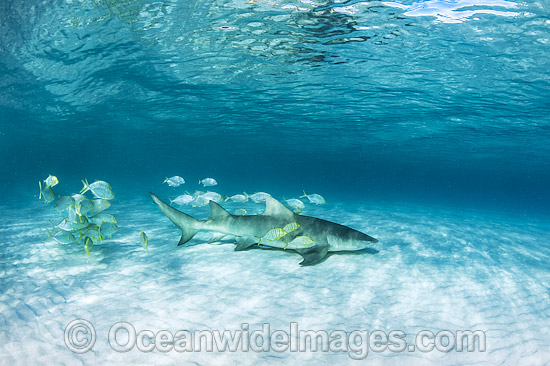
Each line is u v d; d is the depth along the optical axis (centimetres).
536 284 738
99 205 812
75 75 1814
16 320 532
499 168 7312
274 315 563
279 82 1792
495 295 671
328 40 1217
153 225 1312
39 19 1138
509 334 521
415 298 646
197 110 2661
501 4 899
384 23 1057
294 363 437
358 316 568
